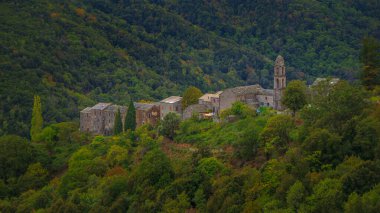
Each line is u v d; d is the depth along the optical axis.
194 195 167.88
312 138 158.88
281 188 146.50
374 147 151.12
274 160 161.75
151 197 173.62
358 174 138.12
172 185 171.88
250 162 178.50
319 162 154.50
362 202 127.38
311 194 140.75
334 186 138.25
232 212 149.25
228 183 160.50
